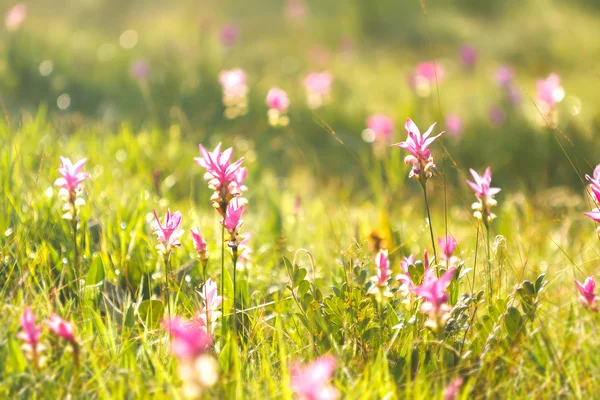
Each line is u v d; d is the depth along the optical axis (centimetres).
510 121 975
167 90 1064
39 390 267
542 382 312
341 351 316
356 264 365
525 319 329
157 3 1889
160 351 307
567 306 394
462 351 319
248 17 1866
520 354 322
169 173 689
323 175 853
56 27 1439
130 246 417
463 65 1403
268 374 288
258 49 1492
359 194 796
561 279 441
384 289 322
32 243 396
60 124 776
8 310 311
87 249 392
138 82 1087
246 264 419
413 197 710
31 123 659
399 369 307
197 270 409
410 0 1980
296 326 347
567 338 342
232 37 1272
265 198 657
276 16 1880
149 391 265
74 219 347
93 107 1020
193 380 213
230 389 268
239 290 372
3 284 354
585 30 1886
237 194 300
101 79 1116
